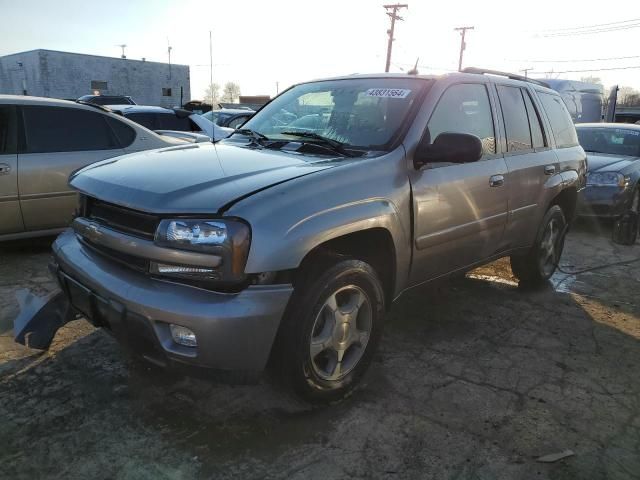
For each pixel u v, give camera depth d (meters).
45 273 5.00
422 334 4.02
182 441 2.65
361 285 3.01
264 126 4.05
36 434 2.66
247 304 2.43
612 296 5.09
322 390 2.91
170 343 2.49
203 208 2.46
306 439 2.71
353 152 3.26
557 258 5.34
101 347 3.56
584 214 7.82
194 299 2.42
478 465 2.56
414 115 3.43
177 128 10.32
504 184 4.07
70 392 3.03
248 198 2.51
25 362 3.35
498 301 4.80
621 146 8.94
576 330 4.21
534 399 3.15
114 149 5.93
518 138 4.43
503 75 4.57
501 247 4.32
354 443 2.69
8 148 5.21
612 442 2.76
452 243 3.65
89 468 2.44
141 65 49.66
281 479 2.42
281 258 2.47
